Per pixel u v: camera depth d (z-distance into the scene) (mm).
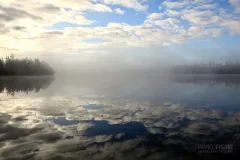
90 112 10992
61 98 17062
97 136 6781
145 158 4977
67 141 6297
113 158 4988
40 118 9625
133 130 7402
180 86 29047
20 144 6039
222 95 17688
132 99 15953
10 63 107125
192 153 5246
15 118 9609
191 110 11070
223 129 7277
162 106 12516
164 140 6211
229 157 5008
